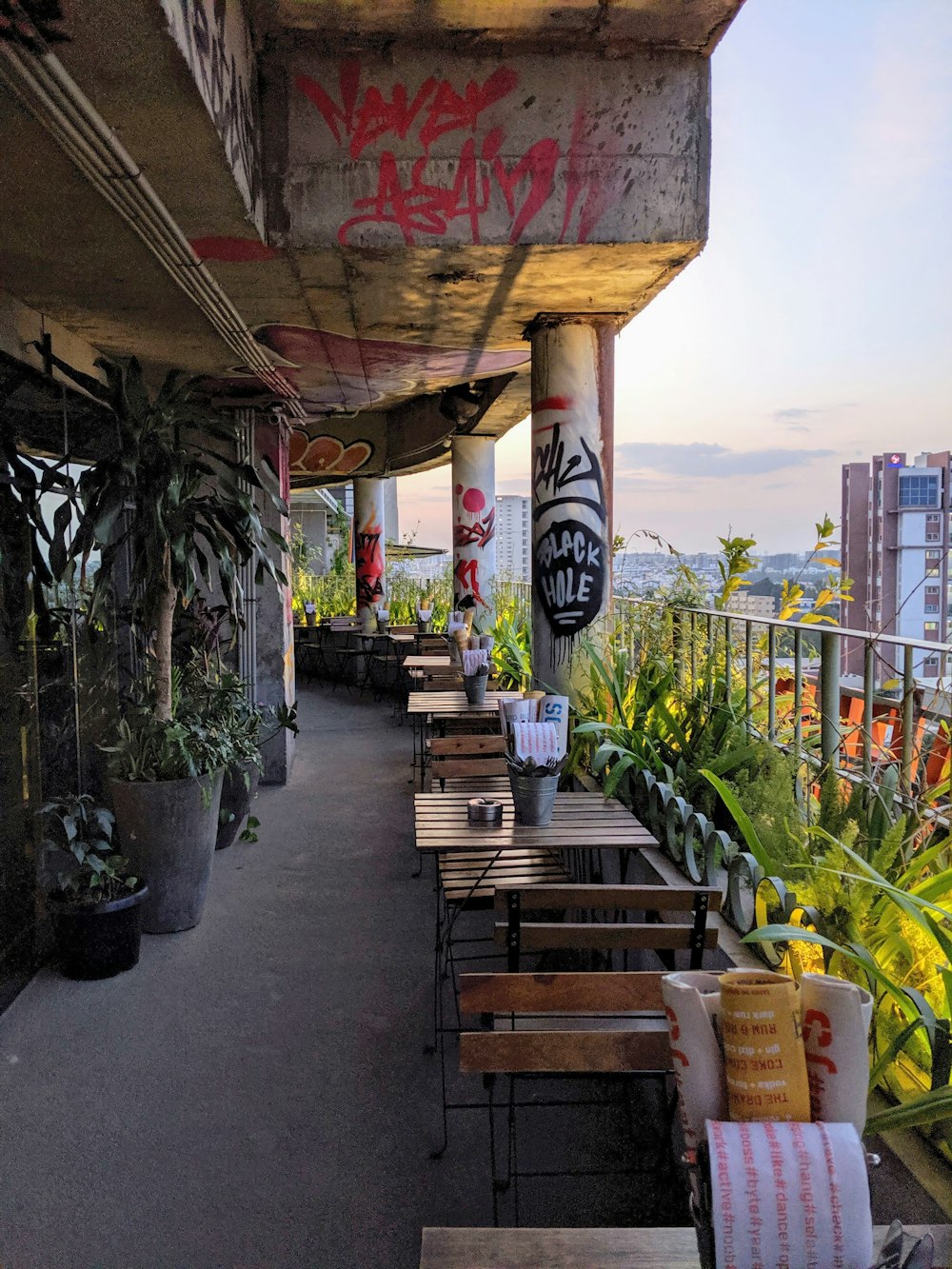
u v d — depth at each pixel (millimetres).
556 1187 2250
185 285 3627
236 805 4941
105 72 2150
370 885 4402
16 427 3471
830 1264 994
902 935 2066
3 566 3336
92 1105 2590
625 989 1788
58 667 3846
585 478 4629
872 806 2447
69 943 3342
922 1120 1571
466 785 3842
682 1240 1272
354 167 3328
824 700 2805
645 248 3467
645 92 3377
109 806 4312
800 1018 1101
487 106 3348
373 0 3016
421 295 4094
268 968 3484
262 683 6328
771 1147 1021
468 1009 1783
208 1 2396
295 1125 2496
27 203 2834
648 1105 2598
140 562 3832
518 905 1981
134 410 3549
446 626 9172
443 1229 1297
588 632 4719
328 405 7598
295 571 13586
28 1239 2066
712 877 2922
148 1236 2078
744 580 4004
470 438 8891
